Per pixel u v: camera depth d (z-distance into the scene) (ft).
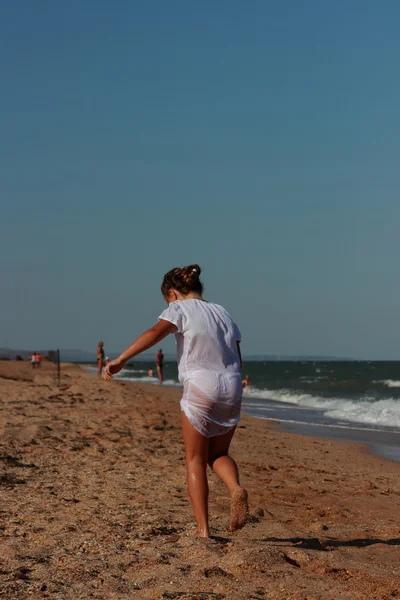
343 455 37.96
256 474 27.68
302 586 11.35
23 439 30.71
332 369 317.42
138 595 10.75
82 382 82.69
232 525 13.26
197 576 11.75
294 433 51.06
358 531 17.49
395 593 11.29
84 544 14.20
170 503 19.47
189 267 14.88
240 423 54.65
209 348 13.88
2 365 135.13
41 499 19.22
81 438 32.24
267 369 322.75
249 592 10.93
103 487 21.53
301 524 18.10
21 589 11.10
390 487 27.07
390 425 58.59
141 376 193.16
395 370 293.84
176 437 35.81
